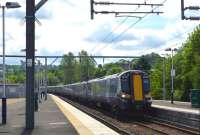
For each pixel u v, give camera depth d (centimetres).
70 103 7156
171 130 2792
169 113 3478
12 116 3669
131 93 3919
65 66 15938
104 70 12712
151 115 3981
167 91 10269
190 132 2580
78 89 7931
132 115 4112
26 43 2497
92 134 2291
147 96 3947
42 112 4262
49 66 12200
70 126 2730
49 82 17888
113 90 4216
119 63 12044
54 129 2531
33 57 2508
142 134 2556
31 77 2509
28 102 2527
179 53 10250
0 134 2253
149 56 11669
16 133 2303
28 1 2494
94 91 5741
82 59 13512
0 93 9906
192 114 2984
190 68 9081
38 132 2359
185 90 9169
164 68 9538
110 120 3662
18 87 11638
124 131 2606
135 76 3947
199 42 9006
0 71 9656
